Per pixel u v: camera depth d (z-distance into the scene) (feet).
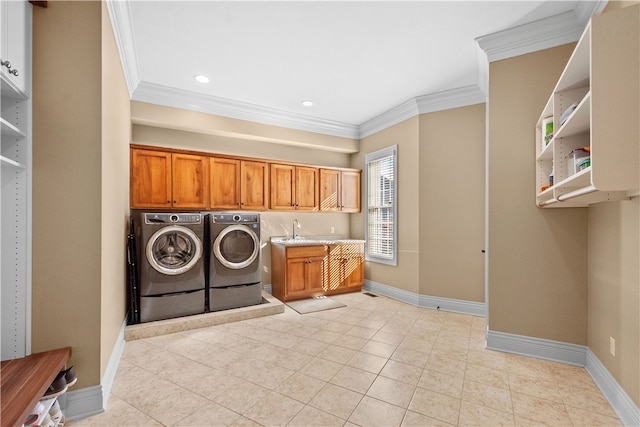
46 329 5.46
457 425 5.25
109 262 6.66
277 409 5.71
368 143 15.79
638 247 5.14
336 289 14.56
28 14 5.27
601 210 6.57
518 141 8.13
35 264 5.41
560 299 7.59
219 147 13.51
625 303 5.53
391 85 11.34
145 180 11.05
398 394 6.20
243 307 11.42
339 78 10.79
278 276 13.83
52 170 5.51
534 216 7.89
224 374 7.01
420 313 11.66
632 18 4.26
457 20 7.64
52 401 4.93
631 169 4.22
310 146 15.46
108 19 6.37
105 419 5.43
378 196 15.07
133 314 9.61
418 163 12.63
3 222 5.20
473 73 10.44
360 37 8.37
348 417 5.47
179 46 8.73
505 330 8.19
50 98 5.50
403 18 7.55
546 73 7.84
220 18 7.50
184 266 10.38
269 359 7.77
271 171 13.85
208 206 12.25
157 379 6.79
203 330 9.88
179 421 5.38
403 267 13.37
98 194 5.79
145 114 11.29
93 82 5.76
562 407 5.75
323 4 7.04
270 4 7.02
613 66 4.29
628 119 4.24
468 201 11.58
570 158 5.98
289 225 15.34
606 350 6.25
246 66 9.91
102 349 5.91
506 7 7.14
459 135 11.78
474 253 11.46
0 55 4.46
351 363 7.55
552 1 6.91
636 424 4.99
